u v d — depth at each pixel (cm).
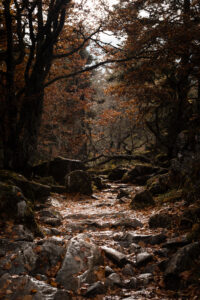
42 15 1419
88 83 3834
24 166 1372
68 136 3325
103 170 2600
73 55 1853
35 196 1044
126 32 1380
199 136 961
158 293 381
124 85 1939
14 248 451
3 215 568
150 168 1984
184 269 407
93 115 3884
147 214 814
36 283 374
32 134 1405
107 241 580
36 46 1538
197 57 1334
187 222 600
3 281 371
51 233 642
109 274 433
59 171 1644
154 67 1434
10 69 1289
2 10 1352
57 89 2962
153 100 2206
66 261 431
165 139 2366
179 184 998
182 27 1251
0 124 1326
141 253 489
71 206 1088
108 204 1110
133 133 3628
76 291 385
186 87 1875
